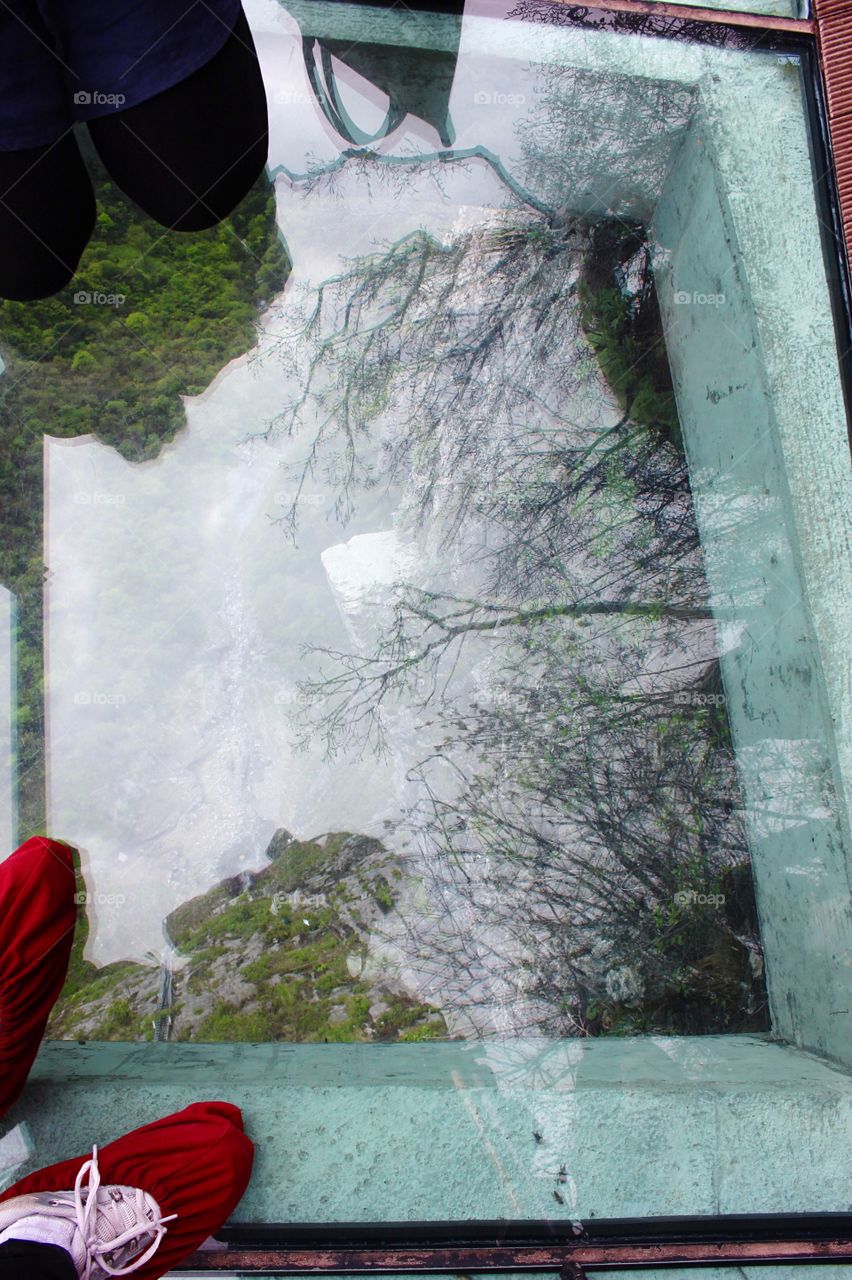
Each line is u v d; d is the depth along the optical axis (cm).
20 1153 165
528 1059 194
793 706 202
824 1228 172
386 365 237
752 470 210
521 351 242
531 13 217
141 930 209
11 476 220
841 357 204
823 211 209
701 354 228
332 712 222
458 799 221
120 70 169
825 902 193
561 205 246
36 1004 167
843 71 213
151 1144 160
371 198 240
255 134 200
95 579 220
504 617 230
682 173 228
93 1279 147
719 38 216
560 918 216
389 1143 170
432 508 232
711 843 223
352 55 223
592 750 225
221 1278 162
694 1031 211
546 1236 169
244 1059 189
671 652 231
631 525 237
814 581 196
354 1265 164
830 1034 194
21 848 176
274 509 228
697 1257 168
